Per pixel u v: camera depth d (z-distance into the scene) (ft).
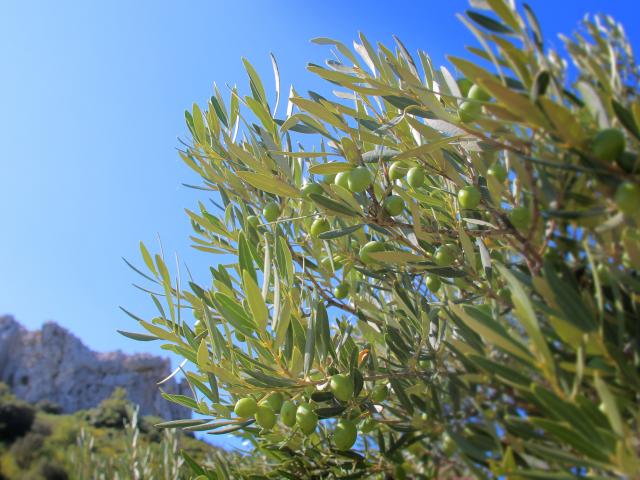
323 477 1.61
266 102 1.70
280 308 1.38
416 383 1.44
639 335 0.91
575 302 0.88
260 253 1.59
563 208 1.03
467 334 1.18
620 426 0.70
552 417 0.92
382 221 1.40
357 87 1.29
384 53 1.40
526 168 1.04
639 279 0.99
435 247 1.49
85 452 2.49
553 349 0.99
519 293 0.84
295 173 1.72
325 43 1.56
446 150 1.39
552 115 0.81
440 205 1.57
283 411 1.29
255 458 2.17
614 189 0.87
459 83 1.16
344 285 1.83
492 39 0.91
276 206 1.73
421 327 1.44
